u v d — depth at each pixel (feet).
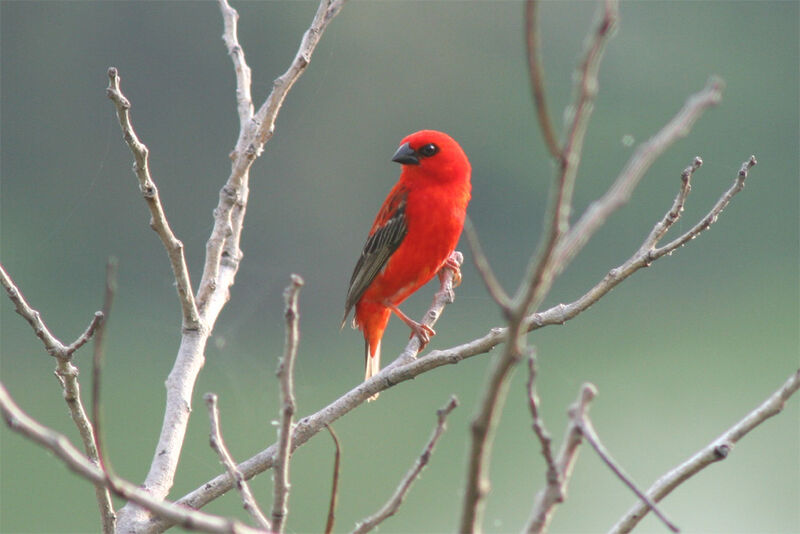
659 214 62.90
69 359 13.88
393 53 69.77
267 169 65.00
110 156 59.93
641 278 59.57
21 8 60.70
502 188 69.05
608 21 7.48
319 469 40.52
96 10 61.16
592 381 51.70
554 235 7.64
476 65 69.97
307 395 54.03
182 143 61.57
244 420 46.52
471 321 55.93
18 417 8.58
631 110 68.03
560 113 70.13
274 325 55.62
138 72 61.98
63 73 61.16
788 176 64.54
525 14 7.52
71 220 57.93
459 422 45.88
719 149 65.62
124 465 41.50
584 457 39.83
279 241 63.52
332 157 66.85
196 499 14.84
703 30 68.13
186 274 15.98
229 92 62.54
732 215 62.03
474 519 8.05
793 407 50.34
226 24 18.76
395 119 68.80
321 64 67.82
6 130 60.03
